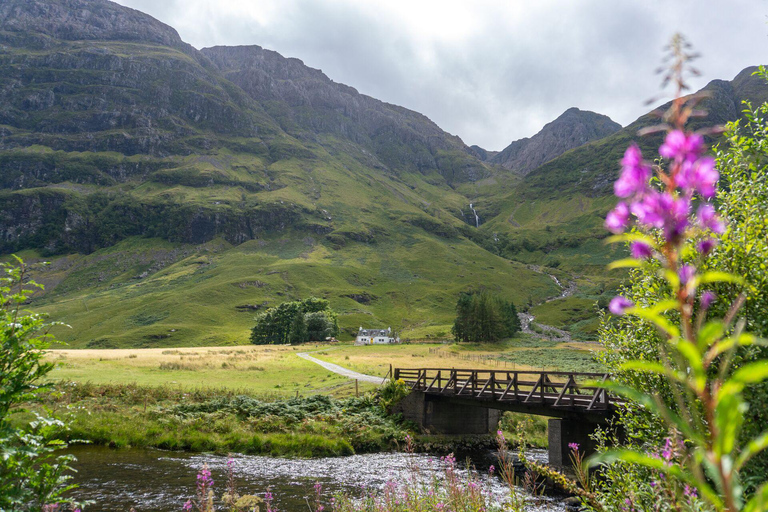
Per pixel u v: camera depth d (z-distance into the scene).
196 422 29.28
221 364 61.97
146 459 22.98
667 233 1.29
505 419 36.88
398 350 110.69
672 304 1.33
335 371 60.03
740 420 1.08
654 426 5.52
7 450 4.74
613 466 5.41
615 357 6.42
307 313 157.75
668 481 2.67
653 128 1.30
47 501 5.12
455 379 32.53
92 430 25.83
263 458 25.16
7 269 5.41
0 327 5.14
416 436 31.39
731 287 4.67
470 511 7.51
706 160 1.24
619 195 1.35
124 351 83.62
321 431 30.12
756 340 1.09
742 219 5.25
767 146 5.35
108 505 15.96
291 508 16.14
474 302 147.38
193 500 16.45
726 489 1.10
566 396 25.05
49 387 5.54
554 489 18.27
